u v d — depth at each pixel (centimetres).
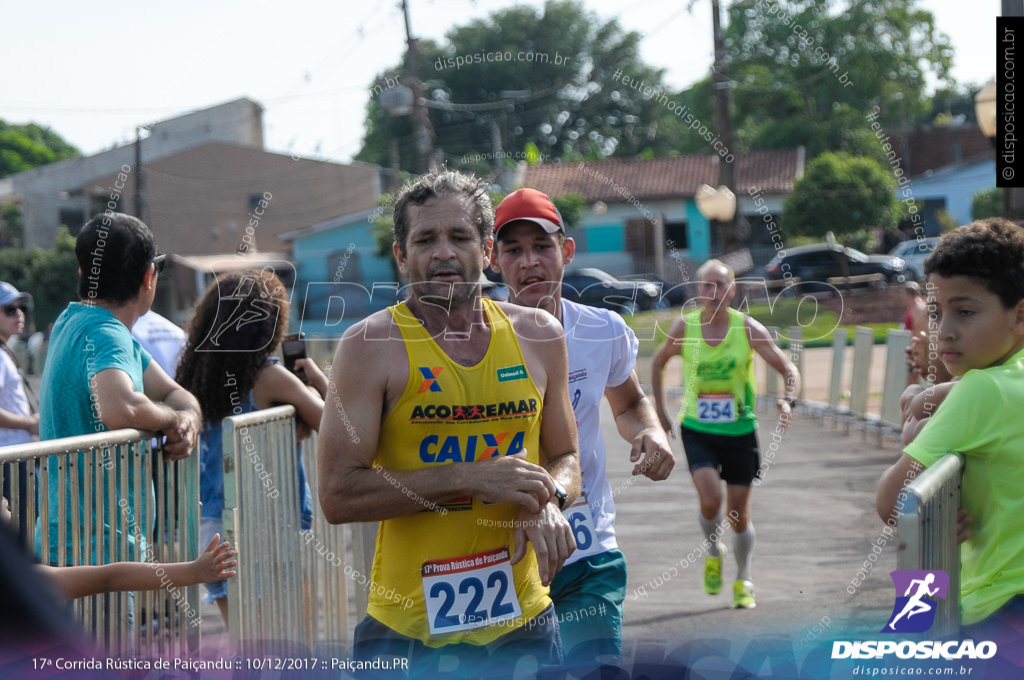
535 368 289
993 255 269
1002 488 270
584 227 2527
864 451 1071
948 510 255
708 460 602
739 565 559
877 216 2850
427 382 272
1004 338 274
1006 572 271
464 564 283
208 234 3362
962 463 271
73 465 321
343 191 3203
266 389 448
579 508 365
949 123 5316
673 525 773
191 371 452
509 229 376
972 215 3469
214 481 453
